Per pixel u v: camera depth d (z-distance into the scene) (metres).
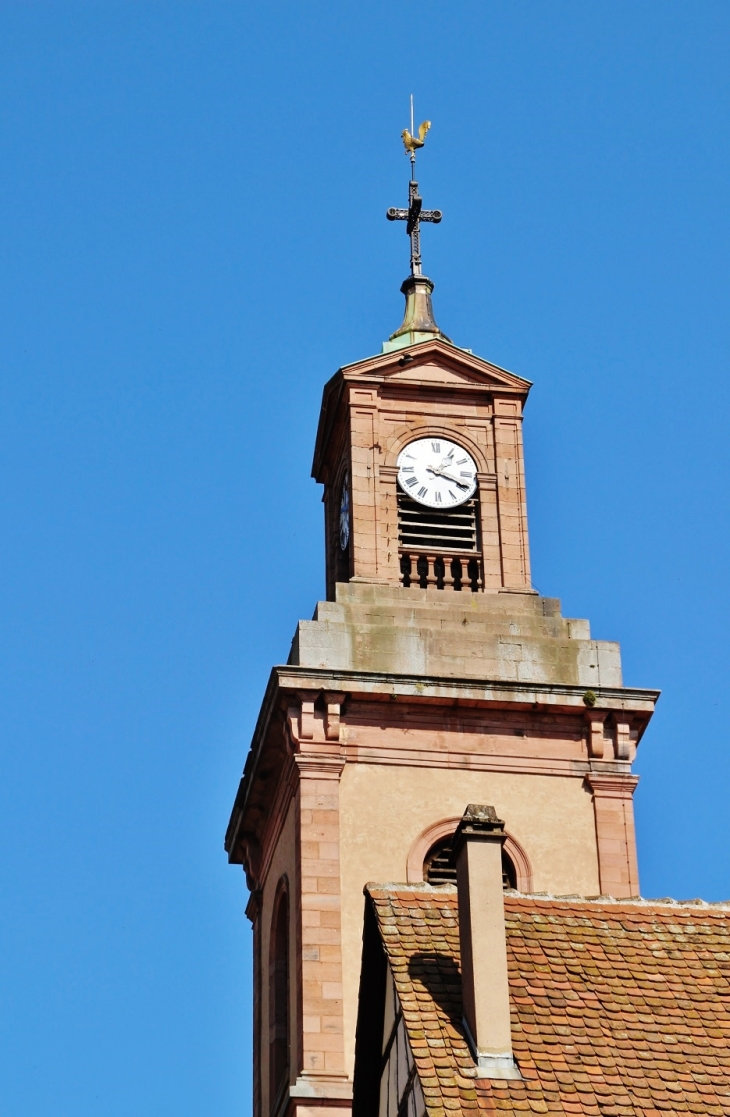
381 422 79.38
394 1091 51.97
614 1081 49.38
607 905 54.97
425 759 74.38
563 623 77.06
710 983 52.75
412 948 52.19
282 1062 74.31
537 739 75.38
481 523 78.75
